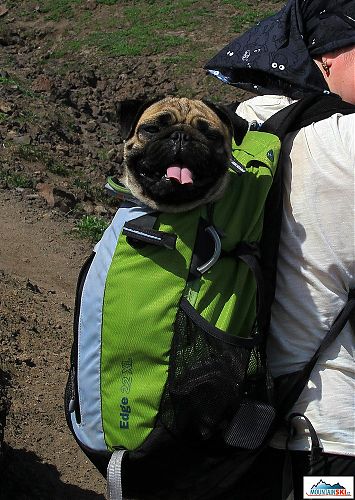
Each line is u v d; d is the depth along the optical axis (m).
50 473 2.71
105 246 1.52
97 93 10.16
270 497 1.57
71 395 1.58
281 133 1.59
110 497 1.44
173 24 12.03
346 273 1.53
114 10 12.53
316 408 1.52
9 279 4.27
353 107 1.62
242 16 12.14
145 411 1.44
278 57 1.73
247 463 1.49
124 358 1.45
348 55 1.67
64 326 3.86
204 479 1.49
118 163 7.13
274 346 1.57
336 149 1.54
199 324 1.43
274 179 1.54
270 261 1.52
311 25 1.73
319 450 1.49
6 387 3.10
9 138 6.66
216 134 1.52
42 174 6.20
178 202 1.48
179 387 1.42
